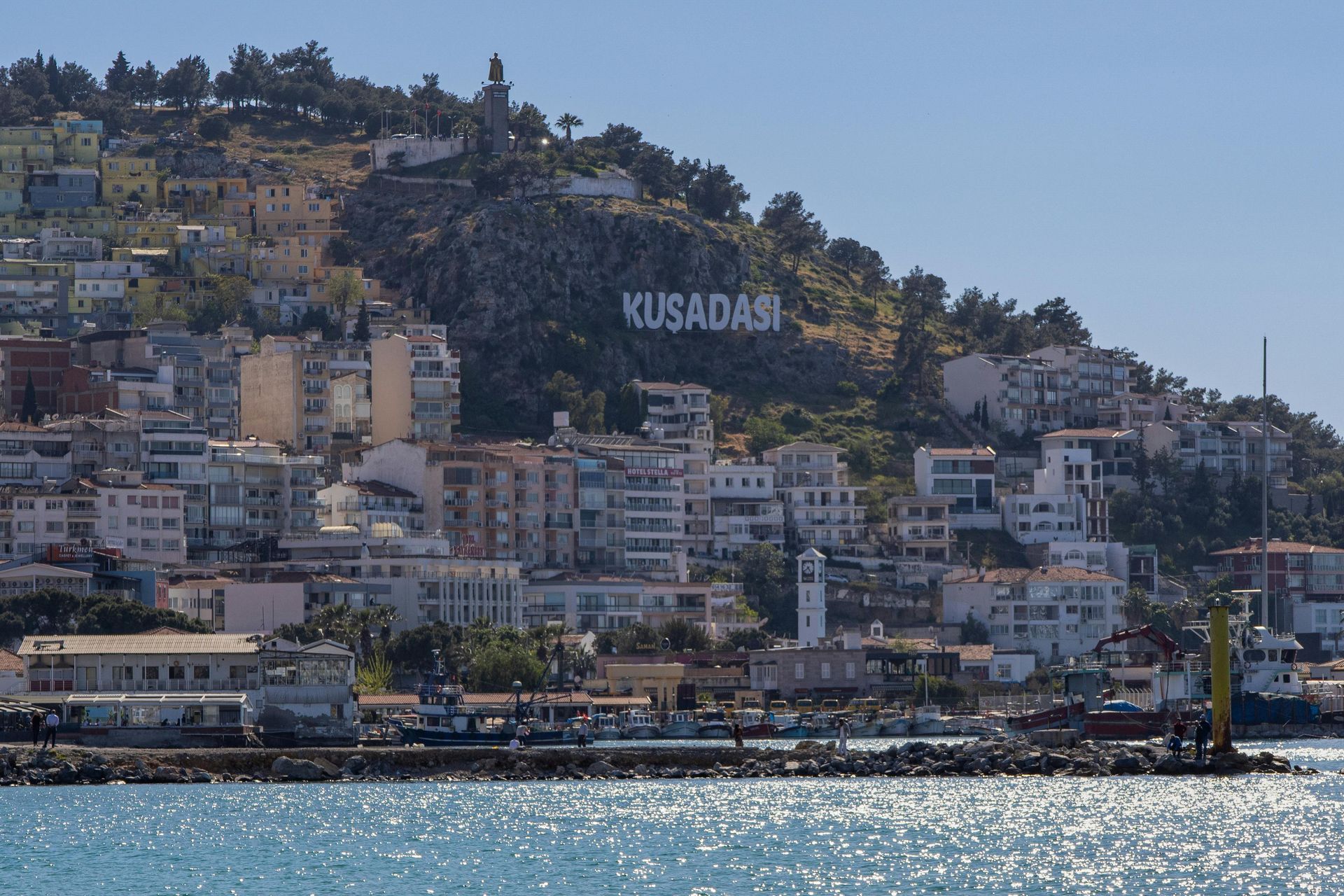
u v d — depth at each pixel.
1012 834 160.12
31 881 137.12
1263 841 156.12
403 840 156.88
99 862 145.12
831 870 142.12
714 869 142.62
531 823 167.50
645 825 166.00
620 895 132.12
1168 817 170.25
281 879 138.38
